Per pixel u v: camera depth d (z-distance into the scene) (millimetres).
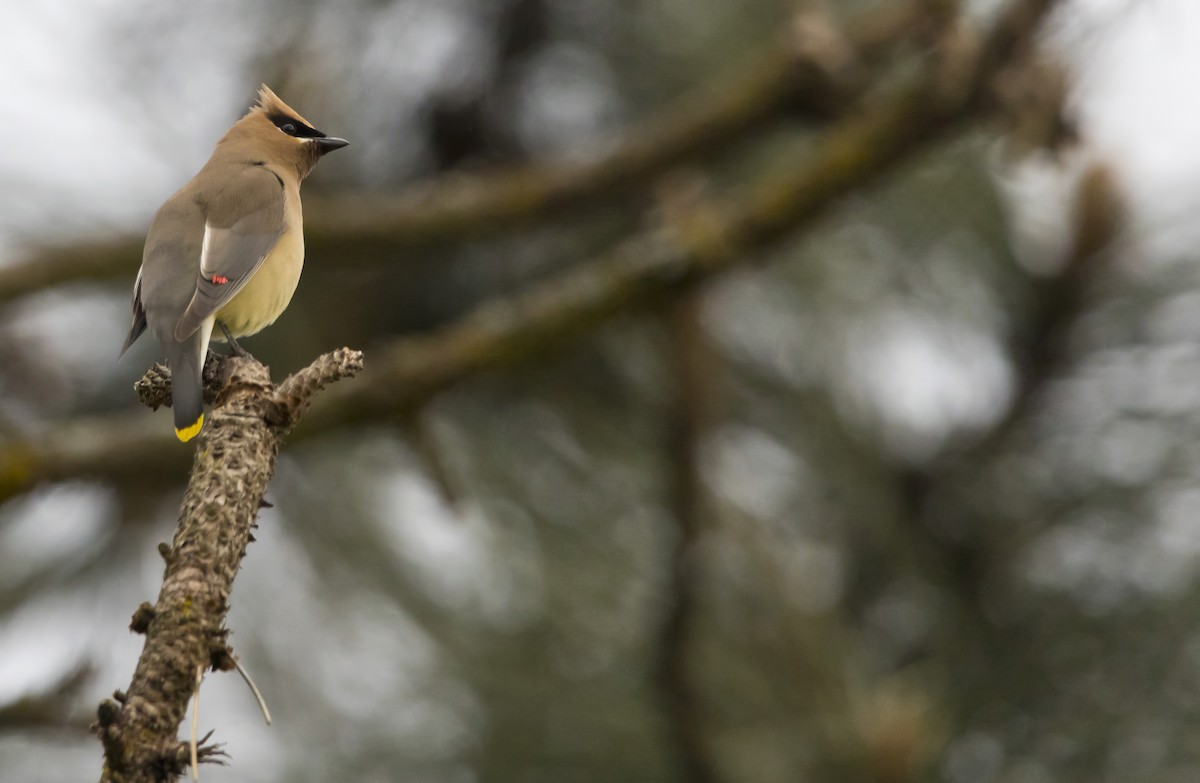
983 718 9516
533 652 9703
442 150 11812
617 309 10305
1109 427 10156
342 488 10484
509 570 9984
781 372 10758
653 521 10102
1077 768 9273
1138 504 9836
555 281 11453
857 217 11188
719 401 10109
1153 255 10539
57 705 7094
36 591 10453
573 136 12008
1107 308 10477
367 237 10930
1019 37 10742
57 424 10727
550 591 9766
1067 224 10477
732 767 9078
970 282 10766
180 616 4762
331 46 11008
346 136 11117
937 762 9195
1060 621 9664
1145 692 9344
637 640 9664
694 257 10469
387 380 10055
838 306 10906
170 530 10695
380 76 11148
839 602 10117
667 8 11539
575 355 10797
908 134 10914
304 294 11367
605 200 11375
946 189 10852
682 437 9688
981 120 10945
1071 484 10109
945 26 11086
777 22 11836
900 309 11000
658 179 11438
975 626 9859
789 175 10906
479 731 9672
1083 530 9961
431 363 10148
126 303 11039
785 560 9836
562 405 10664
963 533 10305
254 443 5336
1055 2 10648
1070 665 9562
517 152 11914
